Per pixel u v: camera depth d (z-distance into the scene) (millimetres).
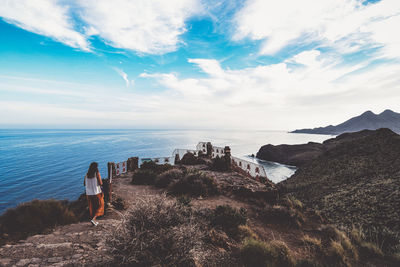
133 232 3131
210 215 6242
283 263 4340
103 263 3180
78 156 130250
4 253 3459
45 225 4797
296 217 7184
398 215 15062
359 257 5402
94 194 5340
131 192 9086
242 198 8781
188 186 9086
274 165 91750
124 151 157000
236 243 4988
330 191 30812
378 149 46875
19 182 66812
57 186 61312
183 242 3238
